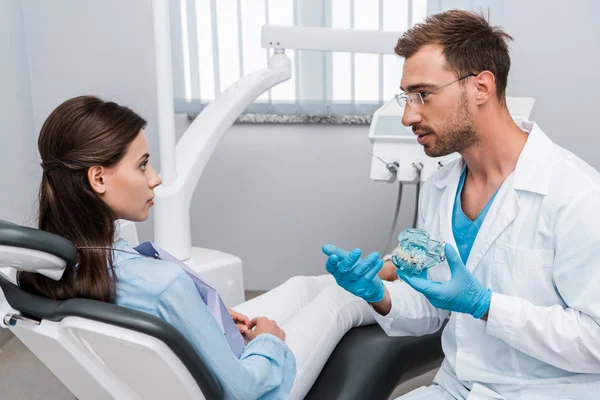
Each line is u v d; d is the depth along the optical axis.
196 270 1.86
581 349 0.98
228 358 0.97
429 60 1.06
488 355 1.13
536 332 0.99
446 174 1.28
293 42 2.03
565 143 2.55
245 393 0.99
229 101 1.98
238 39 2.51
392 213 2.69
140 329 0.83
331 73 2.51
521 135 1.12
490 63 1.05
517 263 1.07
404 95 1.13
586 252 0.97
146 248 1.10
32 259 0.79
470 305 1.01
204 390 0.92
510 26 2.45
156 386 0.96
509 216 1.07
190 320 0.94
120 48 2.60
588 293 0.97
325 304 1.48
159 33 1.74
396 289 1.32
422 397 1.20
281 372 1.10
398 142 1.96
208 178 2.73
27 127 2.59
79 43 2.61
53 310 0.87
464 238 1.17
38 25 2.59
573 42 2.44
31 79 2.64
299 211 2.74
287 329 1.37
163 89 1.78
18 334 0.97
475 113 1.07
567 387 1.07
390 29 2.44
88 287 0.93
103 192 0.95
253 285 2.85
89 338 0.89
